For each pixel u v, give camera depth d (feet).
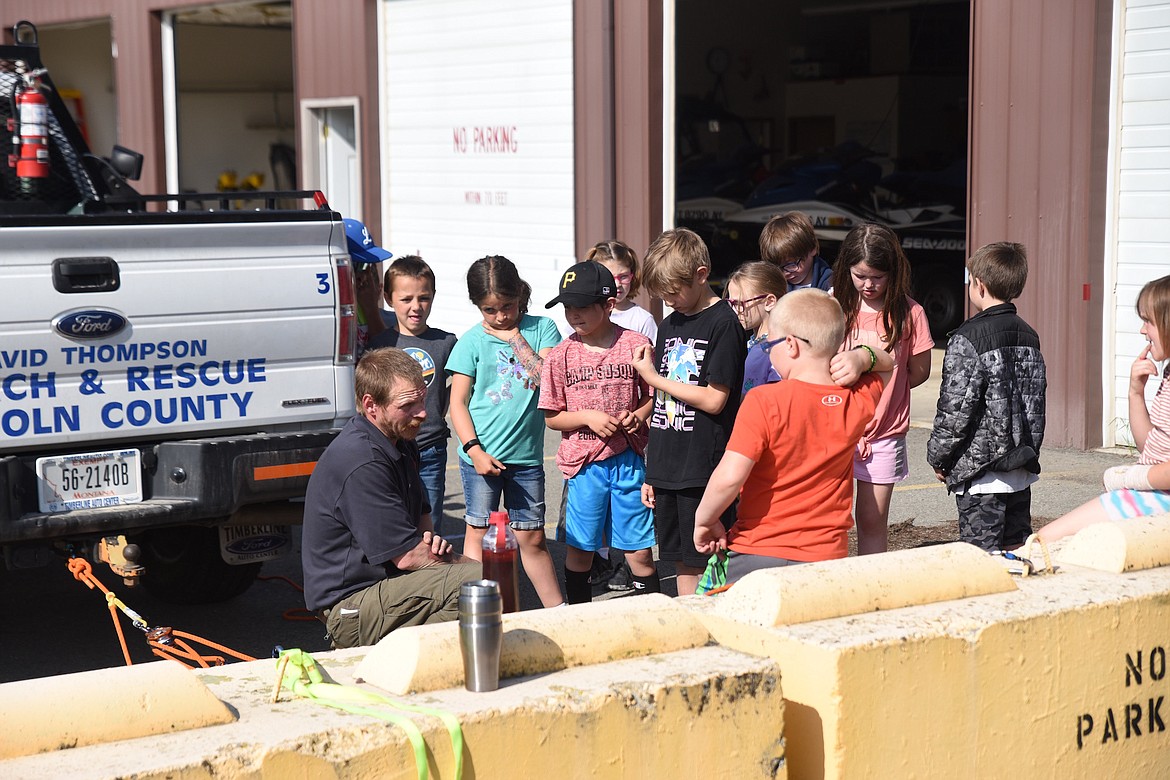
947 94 66.85
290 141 72.95
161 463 16.90
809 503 12.87
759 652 9.67
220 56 69.82
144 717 7.91
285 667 8.73
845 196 55.72
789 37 74.74
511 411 17.48
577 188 40.06
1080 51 30.17
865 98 68.08
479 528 17.78
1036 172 31.24
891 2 69.72
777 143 74.64
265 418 17.61
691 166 64.54
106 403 16.40
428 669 8.64
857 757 9.22
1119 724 10.69
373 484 13.78
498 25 42.34
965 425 16.16
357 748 7.88
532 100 41.45
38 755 7.58
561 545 23.94
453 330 46.16
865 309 17.25
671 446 15.70
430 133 46.01
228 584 20.42
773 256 19.94
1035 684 10.11
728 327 15.47
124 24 59.72
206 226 16.94
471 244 44.78
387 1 46.98
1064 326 31.12
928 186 53.57
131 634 19.43
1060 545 12.01
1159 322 14.66
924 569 10.46
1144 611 10.75
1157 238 30.01
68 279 15.98
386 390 13.78
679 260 15.51
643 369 15.71
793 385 12.87
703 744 8.88
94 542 16.84
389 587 13.71
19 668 17.89
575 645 9.15
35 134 20.39
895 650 9.34
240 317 17.29
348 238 21.06
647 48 37.37
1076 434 31.22
